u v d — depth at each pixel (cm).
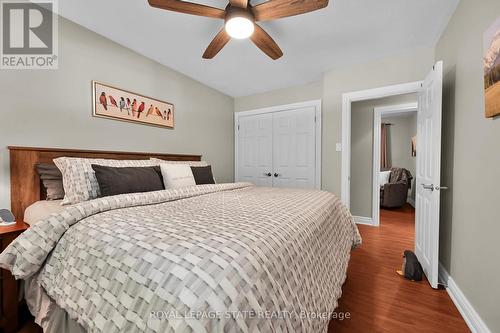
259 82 341
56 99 184
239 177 409
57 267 97
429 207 188
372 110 369
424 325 136
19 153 164
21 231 132
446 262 183
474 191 140
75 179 159
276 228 94
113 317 70
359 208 379
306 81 338
